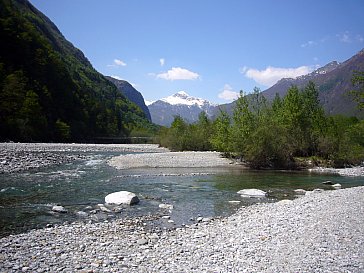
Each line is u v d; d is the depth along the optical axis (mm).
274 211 17859
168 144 85438
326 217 15586
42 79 112250
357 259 10039
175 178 32812
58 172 33156
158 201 21484
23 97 93188
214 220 16688
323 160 52281
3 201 19578
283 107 57938
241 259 10250
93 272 9109
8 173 30812
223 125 55219
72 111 126250
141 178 31609
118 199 20219
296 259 10102
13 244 11523
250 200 22734
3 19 102312
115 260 10133
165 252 11078
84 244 11766
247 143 47406
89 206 18953
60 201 20109
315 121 58219
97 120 146625
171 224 15766
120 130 169250
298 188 29141
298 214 16531
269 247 11438
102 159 49781
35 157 43031
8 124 83875
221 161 50719
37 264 9578
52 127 106750
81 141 125125
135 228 14719
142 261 10133
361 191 24234
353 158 52469
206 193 25062
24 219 15711
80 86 159625
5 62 98188
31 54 111625
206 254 10844
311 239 12148
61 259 10102
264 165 48062
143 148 90375
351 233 12898
